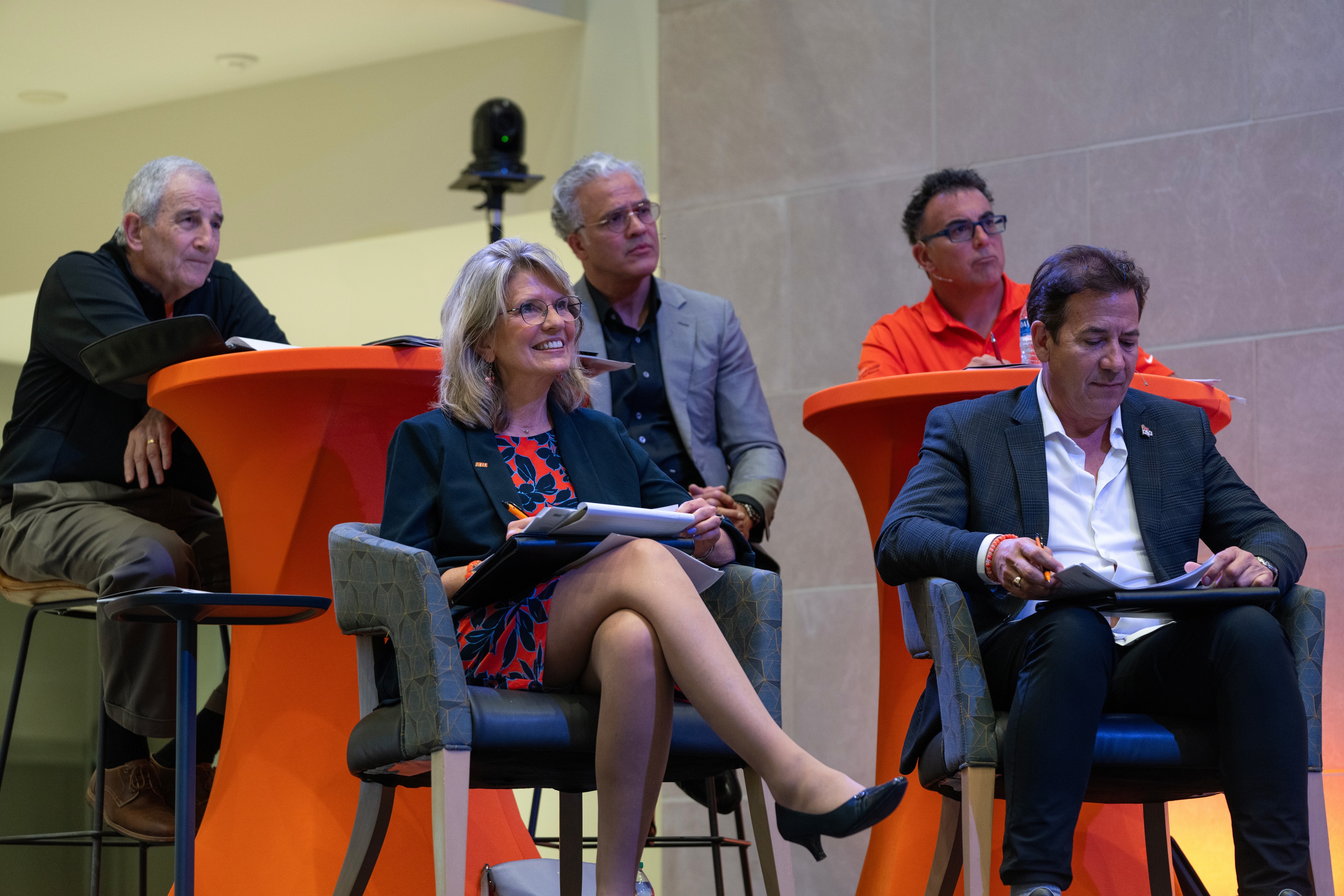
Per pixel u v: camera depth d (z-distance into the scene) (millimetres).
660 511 3936
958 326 6516
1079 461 4348
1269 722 3668
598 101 9750
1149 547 4203
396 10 9789
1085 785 3658
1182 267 6840
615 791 3672
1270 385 6621
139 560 5262
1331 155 6617
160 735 5406
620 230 6148
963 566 3949
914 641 4336
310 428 4723
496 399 4312
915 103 7508
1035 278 4352
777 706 4000
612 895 3611
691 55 8102
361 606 3861
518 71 10117
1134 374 4273
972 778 3811
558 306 4324
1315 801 3824
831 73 7723
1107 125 7051
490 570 3672
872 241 7547
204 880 4797
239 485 4879
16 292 11602
